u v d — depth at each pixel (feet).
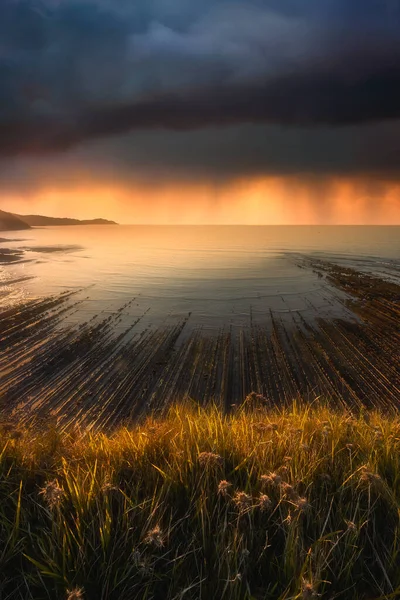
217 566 6.63
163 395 36.45
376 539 7.21
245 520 7.30
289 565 6.48
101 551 6.81
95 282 102.73
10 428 13.88
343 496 8.21
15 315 68.39
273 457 9.91
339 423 12.84
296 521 6.97
